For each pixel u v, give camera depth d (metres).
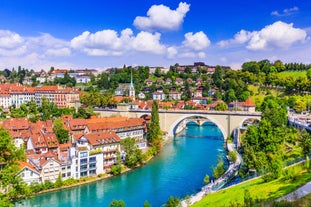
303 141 125.88
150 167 152.25
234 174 130.25
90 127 183.12
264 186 91.69
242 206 75.31
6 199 54.16
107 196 116.62
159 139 189.88
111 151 146.50
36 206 107.62
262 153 119.38
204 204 93.56
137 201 111.94
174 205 94.00
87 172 134.75
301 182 85.44
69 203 110.25
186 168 150.38
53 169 124.44
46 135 152.25
